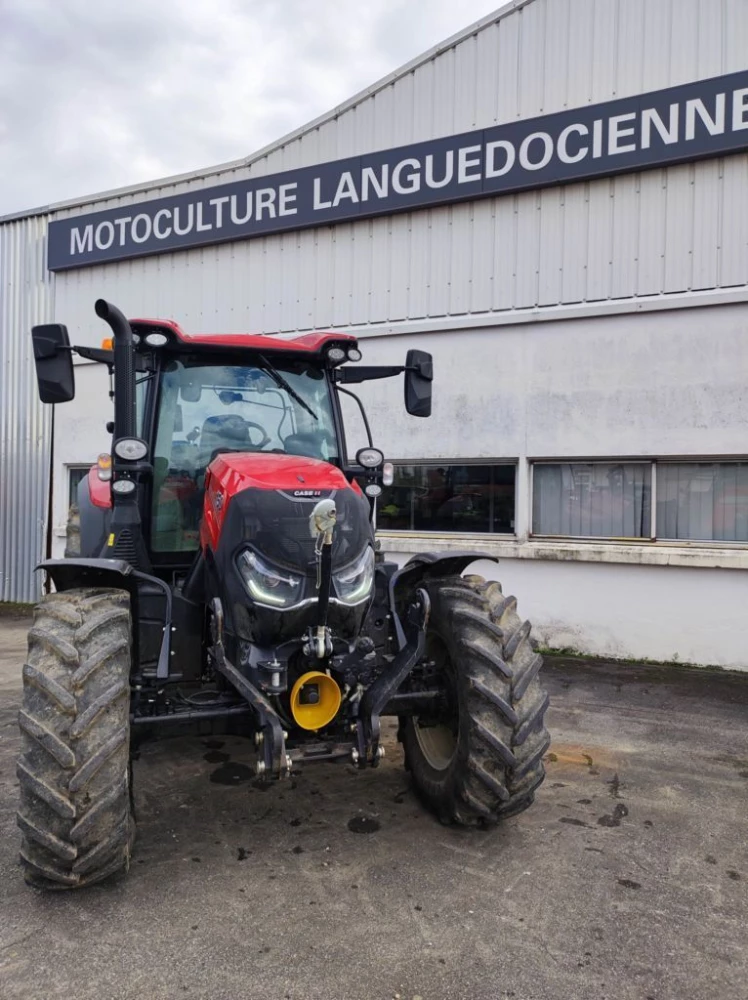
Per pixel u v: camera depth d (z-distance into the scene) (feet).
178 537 12.64
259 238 29.17
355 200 26.73
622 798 12.73
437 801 11.62
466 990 7.77
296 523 10.03
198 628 11.35
